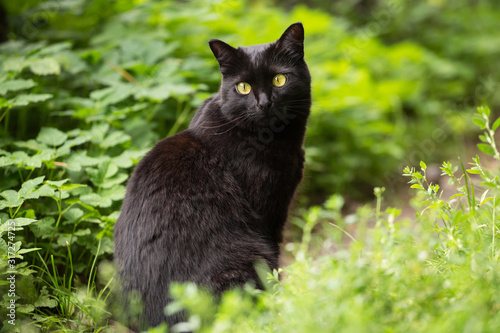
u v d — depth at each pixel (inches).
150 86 143.9
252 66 99.3
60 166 117.9
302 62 104.1
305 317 59.6
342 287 61.9
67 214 105.4
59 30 181.6
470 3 327.0
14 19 173.6
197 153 98.6
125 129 136.6
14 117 142.6
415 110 235.6
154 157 98.5
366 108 204.2
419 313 61.0
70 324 92.7
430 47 277.9
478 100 246.1
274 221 101.4
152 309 87.5
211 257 89.0
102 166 114.6
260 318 69.9
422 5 295.7
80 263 109.0
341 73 198.4
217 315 67.7
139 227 90.7
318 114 177.5
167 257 87.5
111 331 90.9
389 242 72.1
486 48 267.6
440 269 78.9
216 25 179.6
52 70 126.6
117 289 94.2
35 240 101.0
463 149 204.5
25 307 89.4
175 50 168.9
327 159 185.3
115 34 168.4
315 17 209.0
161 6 170.7
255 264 91.4
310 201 171.3
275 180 99.0
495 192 97.0
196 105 140.8
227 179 97.4
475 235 78.7
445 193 143.0
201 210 91.7
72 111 131.8
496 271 66.5
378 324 58.4
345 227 144.4
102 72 146.7
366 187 186.5
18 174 111.5
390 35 285.3
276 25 194.5
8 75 126.7
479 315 56.6
